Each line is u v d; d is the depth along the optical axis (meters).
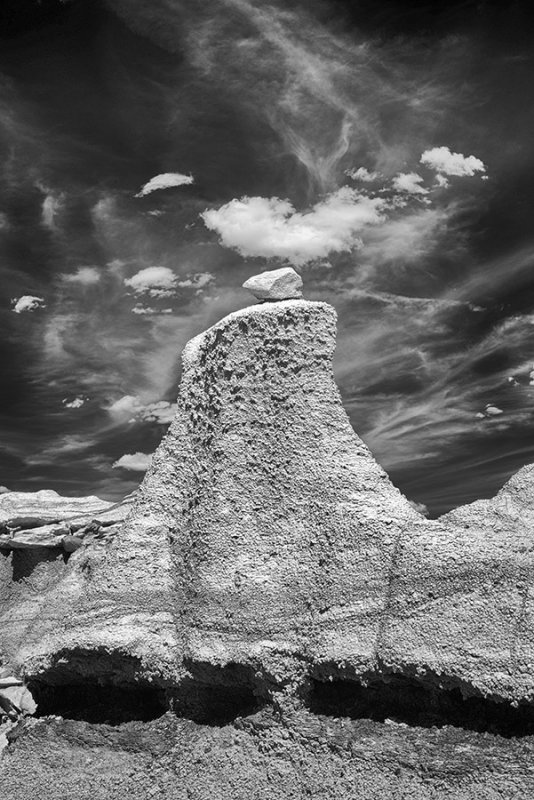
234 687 10.62
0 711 12.29
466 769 8.88
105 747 11.10
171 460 12.05
